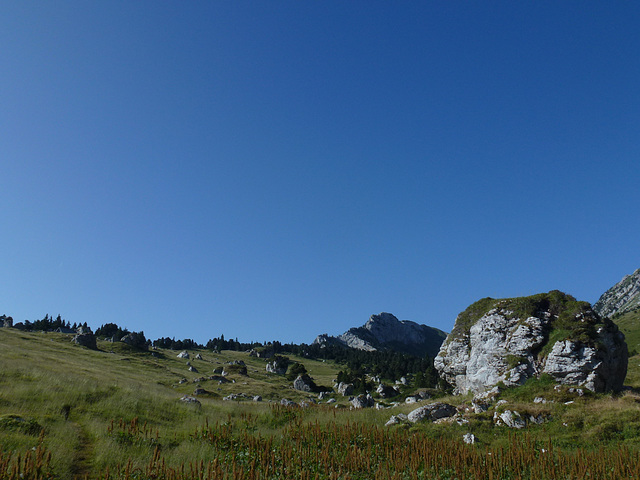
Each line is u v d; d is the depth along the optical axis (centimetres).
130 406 2942
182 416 3062
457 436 2664
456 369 4362
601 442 2428
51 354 7288
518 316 3919
